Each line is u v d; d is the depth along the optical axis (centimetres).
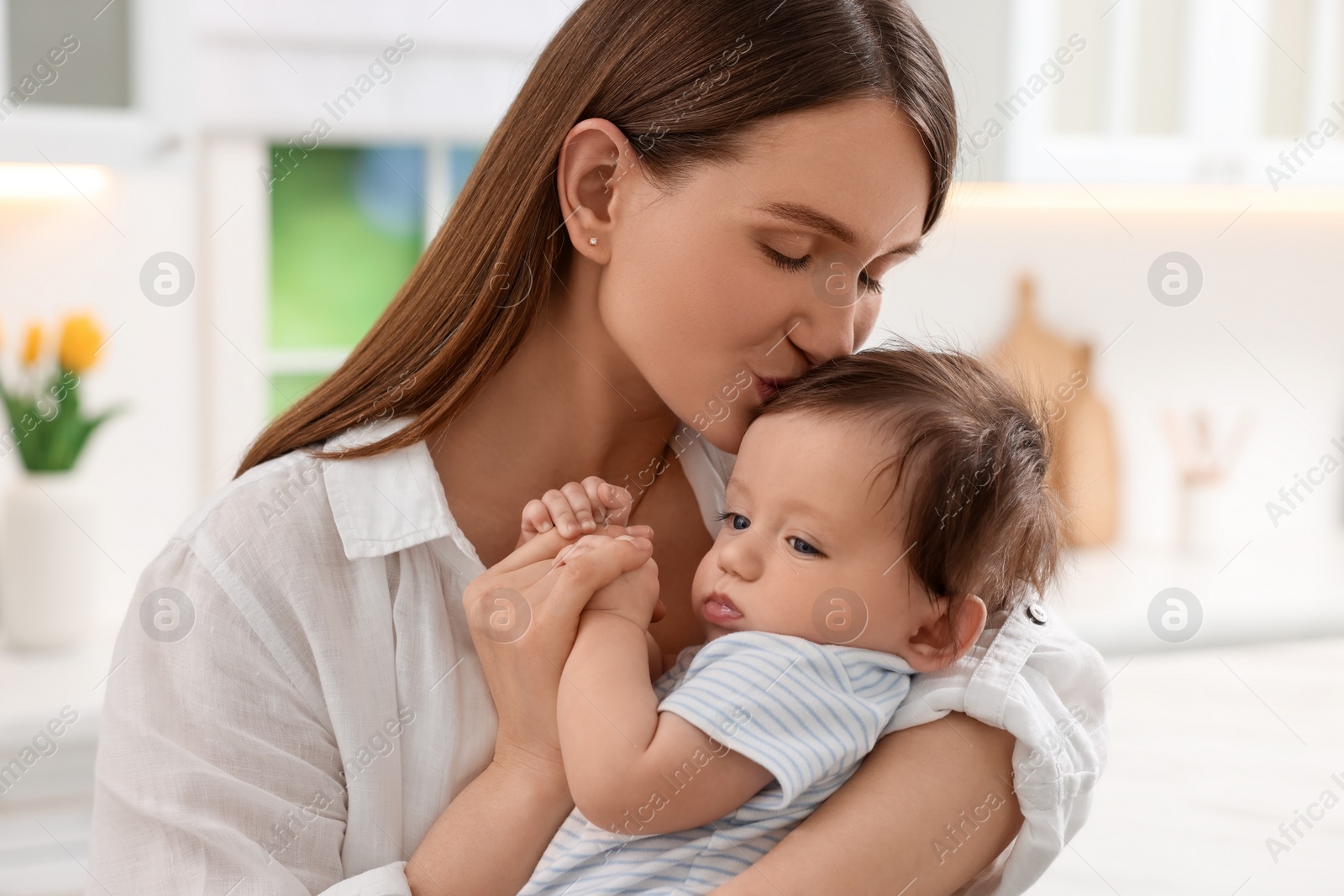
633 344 83
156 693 78
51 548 200
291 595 80
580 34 85
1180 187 252
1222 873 114
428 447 88
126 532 228
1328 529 283
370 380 88
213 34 206
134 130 192
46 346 218
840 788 80
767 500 86
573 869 79
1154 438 267
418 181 245
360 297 247
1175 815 127
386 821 80
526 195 84
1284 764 148
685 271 79
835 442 84
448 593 86
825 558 84
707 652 83
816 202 77
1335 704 176
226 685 78
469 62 222
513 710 81
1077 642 89
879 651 85
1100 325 262
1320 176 232
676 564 98
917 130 80
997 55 213
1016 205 254
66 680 183
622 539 83
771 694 79
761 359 84
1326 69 230
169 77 194
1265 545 276
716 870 78
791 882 73
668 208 79
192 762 76
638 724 77
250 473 86
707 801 77
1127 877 113
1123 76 221
